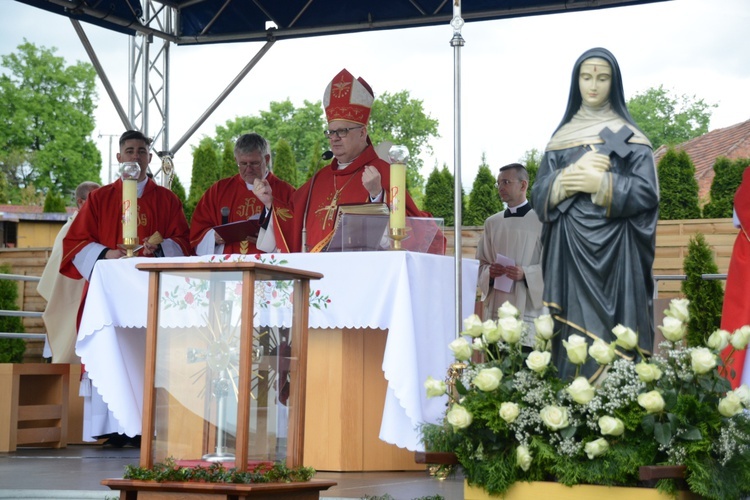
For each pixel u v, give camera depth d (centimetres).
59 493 429
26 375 682
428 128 2541
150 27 841
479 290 730
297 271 337
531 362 342
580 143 417
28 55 3397
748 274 527
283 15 849
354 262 464
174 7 856
